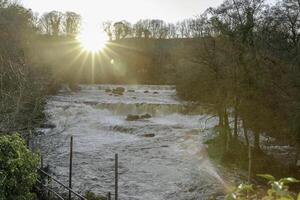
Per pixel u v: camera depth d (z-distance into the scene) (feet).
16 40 111.75
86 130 120.88
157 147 98.78
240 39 90.84
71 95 189.06
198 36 103.55
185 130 119.85
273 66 92.63
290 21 96.73
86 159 84.38
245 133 93.25
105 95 200.54
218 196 63.72
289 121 82.84
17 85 69.51
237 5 93.76
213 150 93.09
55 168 74.84
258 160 84.28
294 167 82.64
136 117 143.74
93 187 65.62
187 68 105.91
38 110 76.54
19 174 28.17
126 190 65.87
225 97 93.15
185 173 76.59
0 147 27.55
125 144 102.32
